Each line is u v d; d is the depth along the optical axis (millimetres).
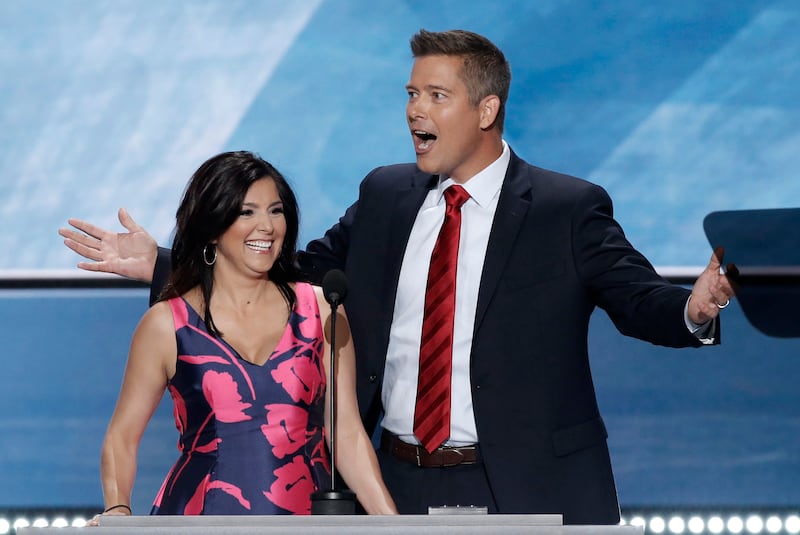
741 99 19891
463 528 7090
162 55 20312
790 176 19797
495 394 10664
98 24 20328
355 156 20188
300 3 20188
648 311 10281
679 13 19953
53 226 20359
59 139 20391
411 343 10938
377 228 11539
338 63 20188
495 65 11000
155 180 20344
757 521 17094
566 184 11188
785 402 18047
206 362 10133
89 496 17500
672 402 18172
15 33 20359
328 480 10203
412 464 10820
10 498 17406
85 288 20109
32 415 18438
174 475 10070
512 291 10844
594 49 20062
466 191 11156
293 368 10258
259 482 9883
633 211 19969
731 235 19656
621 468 17375
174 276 10438
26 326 19625
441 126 10875
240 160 10195
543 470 10555
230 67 20250
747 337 18656
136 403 10219
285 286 10609
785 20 19828
